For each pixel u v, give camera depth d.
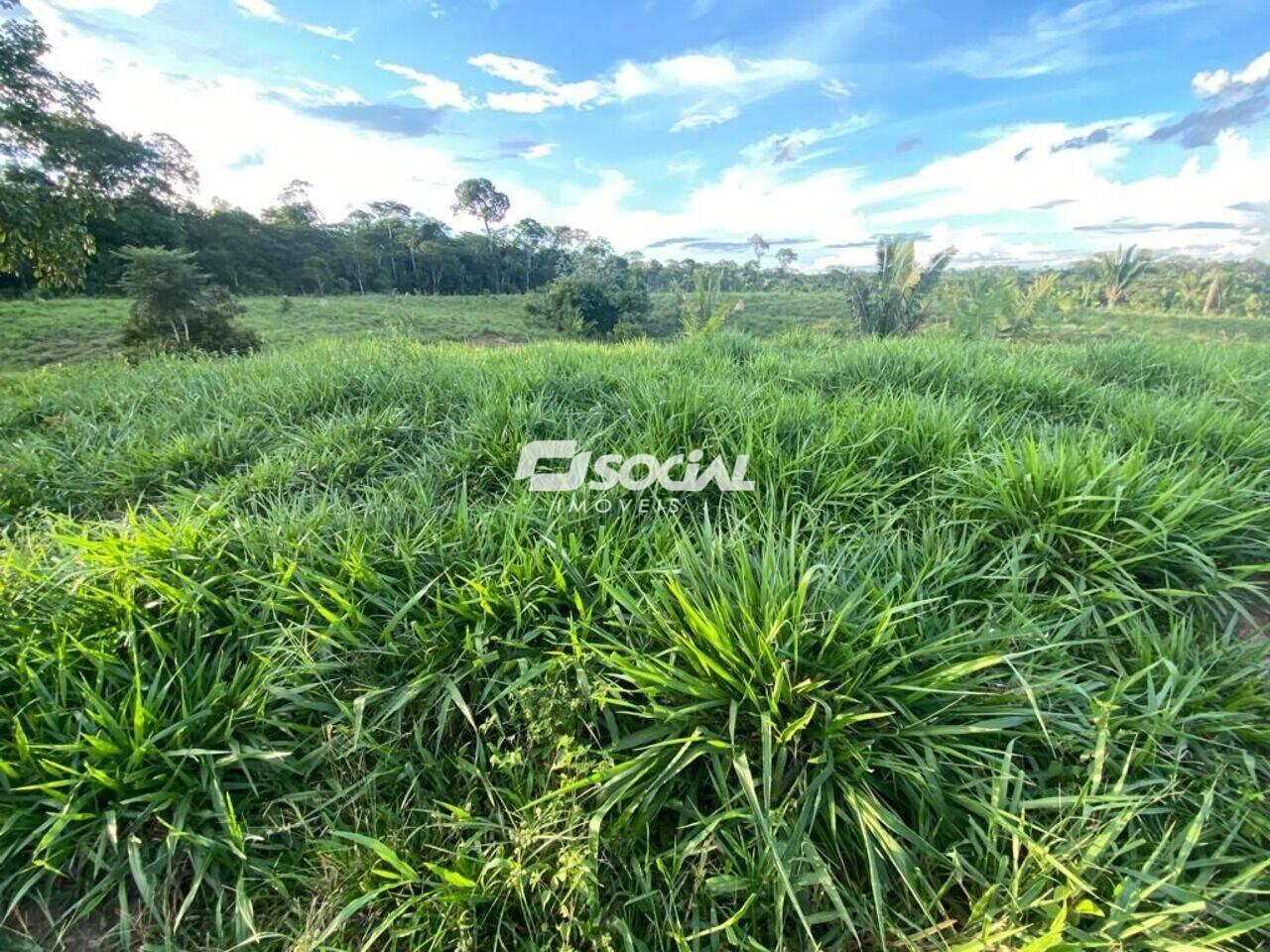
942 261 14.90
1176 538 1.91
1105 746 1.33
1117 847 1.24
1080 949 1.05
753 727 1.45
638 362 4.84
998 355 4.88
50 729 1.55
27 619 1.81
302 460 2.95
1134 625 1.72
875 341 5.70
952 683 1.42
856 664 1.45
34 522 2.69
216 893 1.36
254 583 1.96
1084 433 2.61
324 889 1.35
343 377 4.13
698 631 1.51
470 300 46.78
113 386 4.78
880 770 1.39
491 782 1.53
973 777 1.31
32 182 10.27
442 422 3.48
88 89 11.19
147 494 2.98
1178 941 1.05
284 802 1.52
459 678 1.67
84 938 1.35
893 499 2.43
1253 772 1.34
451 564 2.01
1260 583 1.94
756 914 1.23
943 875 1.25
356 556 1.93
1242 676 1.52
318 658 1.76
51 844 1.37
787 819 1.29
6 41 9.85
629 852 1.34
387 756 1.56
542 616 1.81
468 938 1.22
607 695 1.51
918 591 1.76
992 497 2.16
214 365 5.38
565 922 1.24
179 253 13.67
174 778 1.47
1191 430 2.70
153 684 1.59
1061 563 1.92
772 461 2.59
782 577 1.67
